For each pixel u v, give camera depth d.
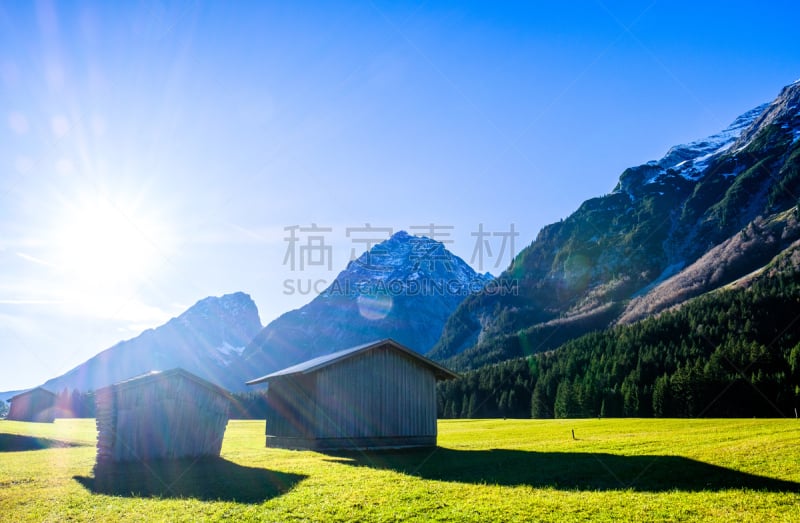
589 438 38.94
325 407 33.75
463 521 14.72
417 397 37.47
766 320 128.88
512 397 138.25
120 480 20.89
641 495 17.88
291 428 36.44
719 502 16.67
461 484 19.94
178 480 20.92
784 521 14.53
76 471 23.30
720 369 100.56
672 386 100.19
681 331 139.25
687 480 20.28
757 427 40.38
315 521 14.63
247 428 71.62
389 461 27.59
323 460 28.06
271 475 22.20
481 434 50.44
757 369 102.06
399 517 15.04
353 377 35.16
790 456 23.83
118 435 26.50
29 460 26.70
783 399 91.88
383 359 36.69
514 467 24.52
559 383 129.50
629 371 122.25
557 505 16.45
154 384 27.94
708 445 29.50
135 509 15.82
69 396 148.12
